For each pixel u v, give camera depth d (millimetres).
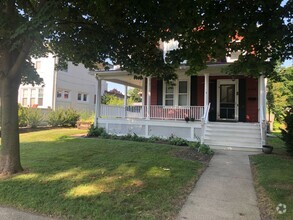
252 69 5473
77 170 6527
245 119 14664
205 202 4625
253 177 6320
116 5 4910
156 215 4008
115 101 29844
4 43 5598
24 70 8008
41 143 11203
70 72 24375
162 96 16031
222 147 10992
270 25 4613
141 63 6742
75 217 3992
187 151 9508
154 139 12789
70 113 21078
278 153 9742
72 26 6344
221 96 15156
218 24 4793
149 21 5172
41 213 4184
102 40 6523
